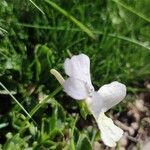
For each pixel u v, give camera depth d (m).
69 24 0.11
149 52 0.11
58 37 0.11
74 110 0.10
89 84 0.07
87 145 0.09
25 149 0.09
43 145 0.09
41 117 0.10
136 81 0.11
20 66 0.10
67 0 0.11
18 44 0.10
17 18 0.10
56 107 0.09
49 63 0.10
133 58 0.11
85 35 0.11
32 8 0.10
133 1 0.11
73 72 0.07
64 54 0.10
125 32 0.11
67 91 0.07
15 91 0.10
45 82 0.10
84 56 0.07
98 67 0.11
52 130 0.09
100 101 0.07
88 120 0.10
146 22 0.11
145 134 0.11
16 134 0.09
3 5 0.10
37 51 0.10
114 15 0.11
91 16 0.11
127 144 0.11
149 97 0.11
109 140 0.07
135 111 0.11
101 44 0.11
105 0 0.11
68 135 0.10
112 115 0.11
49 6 0.11
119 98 0.07
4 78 0.10
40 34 0.11
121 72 0.11
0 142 0.09
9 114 0.09
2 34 0.09
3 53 0.10
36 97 0.10
